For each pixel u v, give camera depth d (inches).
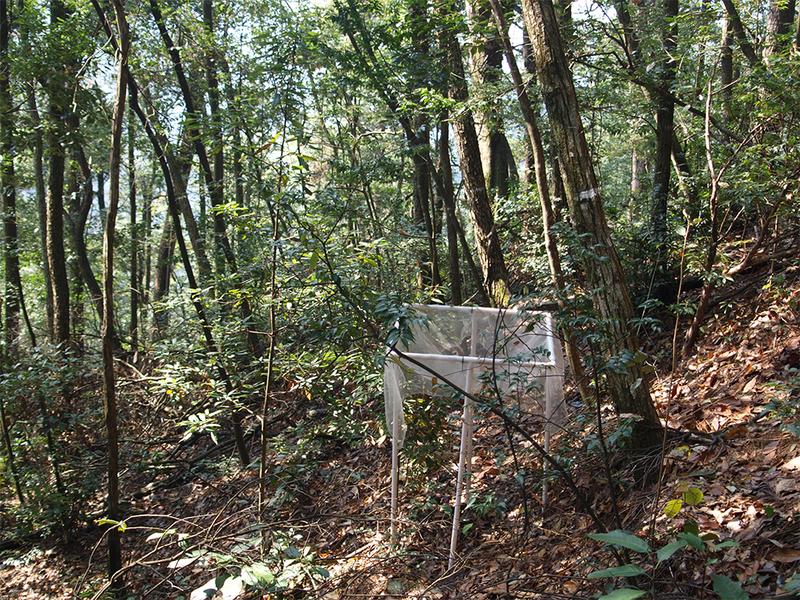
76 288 534.6
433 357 182.2
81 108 303.4
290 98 244.7
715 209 246.8
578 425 199.6
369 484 247.4
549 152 346.6
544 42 178.5
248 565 141.6
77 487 284.0
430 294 280.2
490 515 199.0
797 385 181.3
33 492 289.9
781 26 355.6
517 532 186.5
